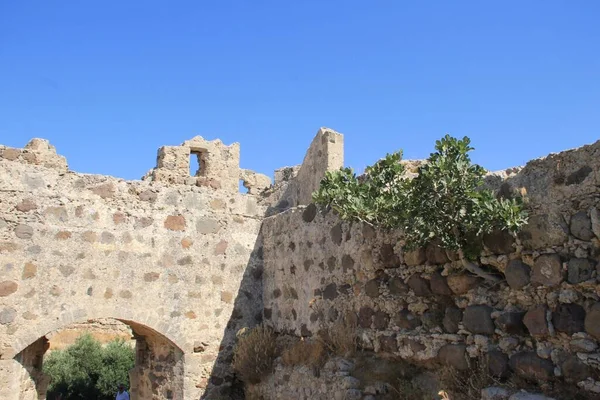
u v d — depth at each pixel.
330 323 9.50
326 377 8.39
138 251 10.74
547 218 6.00
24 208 9.83
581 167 5.77
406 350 7.67
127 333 23.83
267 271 11.86
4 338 9.33
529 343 6.11
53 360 19.66
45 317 9.70
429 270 7.50
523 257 6.23
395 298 8.07
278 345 10.77
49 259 9.89
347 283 9.23
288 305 10.91
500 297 6.51
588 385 5.43
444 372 6.90
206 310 11.27
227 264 11.68
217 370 11.20
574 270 5.68
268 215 12.49
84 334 21.58
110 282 10.38
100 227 10.45
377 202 7.22
